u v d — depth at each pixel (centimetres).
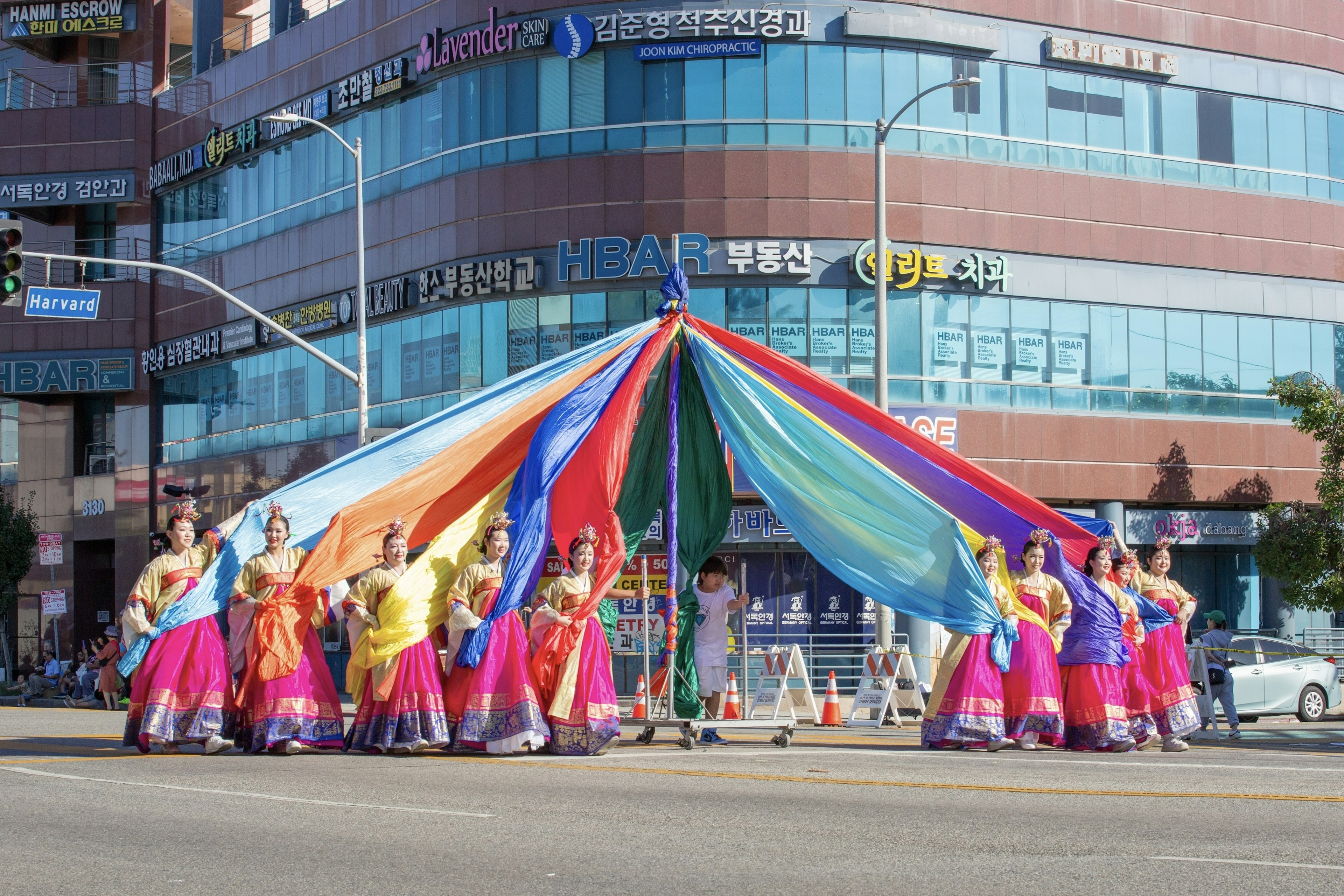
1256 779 936
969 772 972
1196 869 593
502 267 2636
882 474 1251
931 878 573
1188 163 2825
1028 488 2642
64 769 975
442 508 1239
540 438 1216
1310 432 2894
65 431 3944
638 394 1281
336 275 3066
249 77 3369
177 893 548
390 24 2931
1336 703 2056
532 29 2631
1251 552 2884
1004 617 1199
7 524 3600
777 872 586
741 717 1592
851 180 2575
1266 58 2903
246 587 1116
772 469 1305
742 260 2539
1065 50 2708
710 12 2572
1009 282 2652
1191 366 2803
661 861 611
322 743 1115
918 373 2594
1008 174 2666
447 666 1127
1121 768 1012
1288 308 2892
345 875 582
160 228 3712
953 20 2642
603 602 1273
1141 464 2739
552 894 542
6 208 3747
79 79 3812
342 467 1259
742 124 2572
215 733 1086
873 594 1241
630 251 2570
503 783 891
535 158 2650
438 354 2789
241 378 3403
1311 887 554
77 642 3894
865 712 1805
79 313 2345
